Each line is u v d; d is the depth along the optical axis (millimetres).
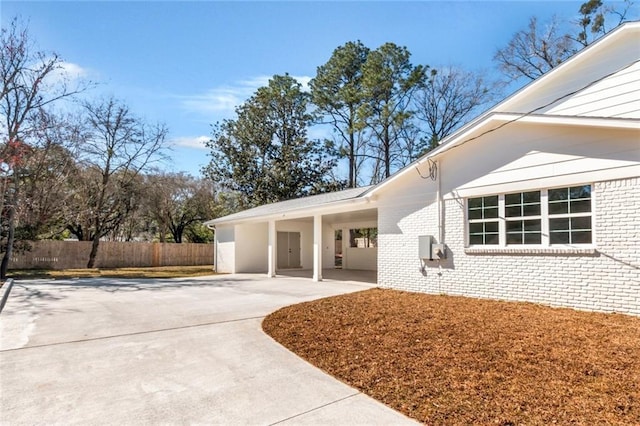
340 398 3689
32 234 18266
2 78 14805
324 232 21562
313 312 7496
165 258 25172
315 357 4938
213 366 4617
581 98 9328
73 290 11641
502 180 8383
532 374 3992
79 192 21984
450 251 9336
